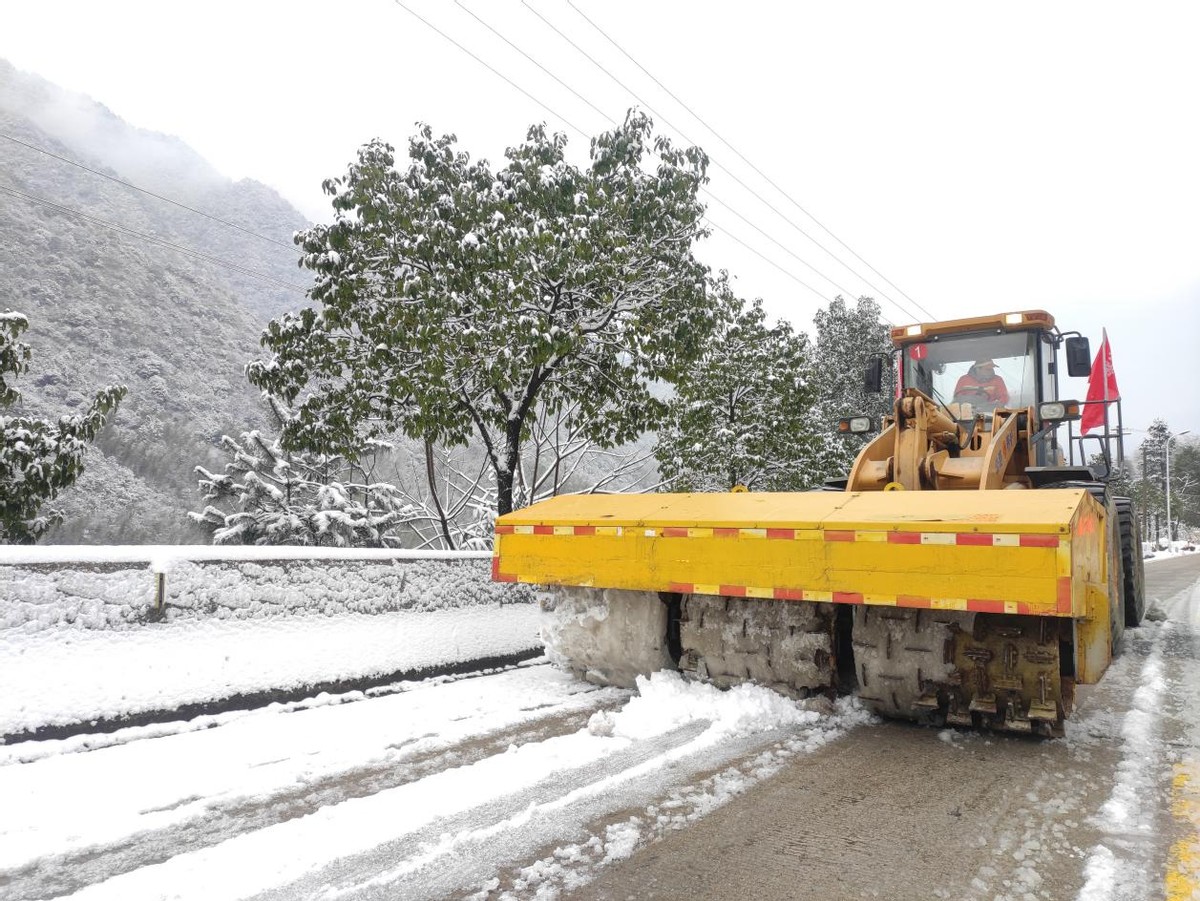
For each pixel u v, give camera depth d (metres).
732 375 13.12
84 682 4.12
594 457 15.80
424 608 6.32
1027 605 3.50
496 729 4.21
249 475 13.64
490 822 2.91
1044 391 7.57
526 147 9.15
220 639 4.87
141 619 4.62
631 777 3.41
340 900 2.31
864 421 7.41
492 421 9.54
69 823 2.87
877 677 4.10
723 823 2.93
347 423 9.05
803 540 4.09
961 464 5.66
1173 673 6.12
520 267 8.02
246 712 4.47
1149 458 86.25
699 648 4.64
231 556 5.15
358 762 3.62
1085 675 3.86
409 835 2.79
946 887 2.43
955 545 3.69
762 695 4.42
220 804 3.09
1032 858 2.64
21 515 8.06
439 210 8.36
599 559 4.80
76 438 8.33
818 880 2.47
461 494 14.94
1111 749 3.92
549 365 9.02
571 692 5.06
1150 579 19.84
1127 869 2.54
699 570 4.41
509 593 7.11
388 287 8.49
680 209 9.22
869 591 3.87
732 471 12.85
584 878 2.47
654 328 8.89
